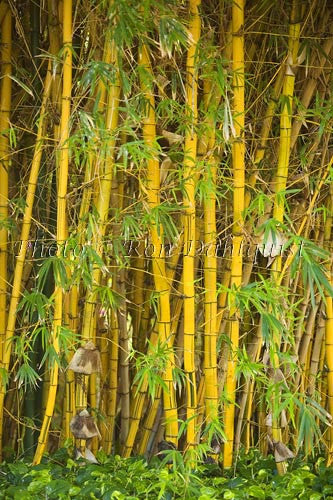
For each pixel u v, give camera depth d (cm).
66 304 396
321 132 384
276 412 346
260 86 425
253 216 404
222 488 354
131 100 361
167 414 376
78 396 376
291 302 429
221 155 402
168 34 333
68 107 359
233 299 364
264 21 419
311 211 391
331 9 417
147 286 434
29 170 429
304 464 406
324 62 408
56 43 402
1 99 402
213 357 377
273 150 424
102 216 367
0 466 395
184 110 376
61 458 394
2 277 401
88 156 363
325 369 465
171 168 386
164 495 337
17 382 424
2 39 402
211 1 407
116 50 350
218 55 385
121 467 383
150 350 379
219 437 388
